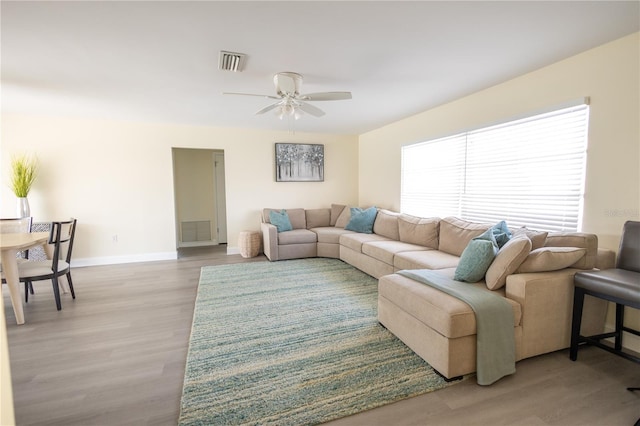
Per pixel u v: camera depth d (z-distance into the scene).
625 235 2.09
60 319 2.77
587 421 1.55
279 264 4.68
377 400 1.70
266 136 5.61
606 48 2.28
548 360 2.07
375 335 2.42
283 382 1.86
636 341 2.17
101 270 4.39
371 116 4.53
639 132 2.14
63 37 2.11
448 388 1.80
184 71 2.72
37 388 1.82
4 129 4.21
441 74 2.85
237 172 5.47
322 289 3.52
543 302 2.02
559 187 2.67
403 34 2.11
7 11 1.78
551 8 1.81
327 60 2.52
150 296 3.35
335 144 6.11
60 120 4.45
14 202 4.28
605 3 1.76
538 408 1.64
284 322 2.67
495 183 3.27
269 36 2.12
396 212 5.00
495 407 1.65
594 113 2.38
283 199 5.81
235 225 5.53
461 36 2.14
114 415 1.61
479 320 1.82
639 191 2.16
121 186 4.81
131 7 1.76
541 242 2.38
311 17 1.89
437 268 2.82
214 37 2.13
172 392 1.79
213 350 2.23
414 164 4.60
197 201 6.53
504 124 3.12
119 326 2.63
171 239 5.12
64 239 3.16
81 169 4.60
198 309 2.96
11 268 2.62
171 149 5.05
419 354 2.08
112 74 2.78
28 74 2.77
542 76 2.72
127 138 4.80
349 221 5.16
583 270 2.13
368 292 3.42
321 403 1.68
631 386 1.81
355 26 2.00
